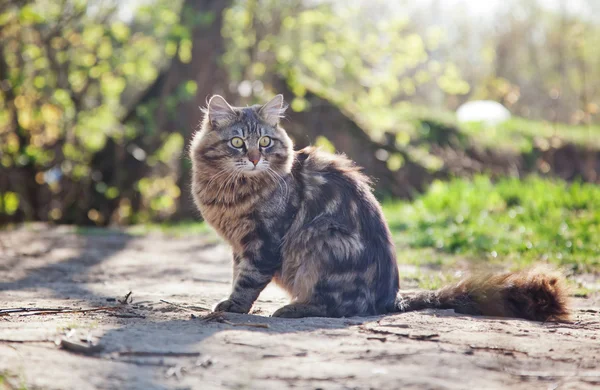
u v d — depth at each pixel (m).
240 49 19.80
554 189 12.94
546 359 3.85
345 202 5.52
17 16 17.39
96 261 9.80
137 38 19.25
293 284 5.40
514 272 5.48
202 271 8.77
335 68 20.28
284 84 19.75
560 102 32.41
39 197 18.89
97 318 4.89
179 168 19.25
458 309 5.32
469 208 12.82
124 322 4.73
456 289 5.40
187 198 18.92
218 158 5.79
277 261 5.50
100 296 6.29
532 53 37.91
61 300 5.91
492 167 19.75
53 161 18.70
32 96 18.42
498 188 13.69
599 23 30.14
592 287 7.26
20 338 4.01
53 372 3.36
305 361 3.63
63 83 18.80
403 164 19.17
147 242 12.87
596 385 3.38
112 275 8.25
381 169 19.16
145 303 5.69
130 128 18.48
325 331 4.39
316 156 5.98
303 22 19.17
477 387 3.27
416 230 12.13
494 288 5.27
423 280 7.47
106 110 18.91
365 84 19.42
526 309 5.21
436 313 5.14
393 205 16.62
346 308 5.23
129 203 19.08
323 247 5.27
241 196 5.54
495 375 3.48
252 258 5.50
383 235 5.57
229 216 5.59
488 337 4.29
